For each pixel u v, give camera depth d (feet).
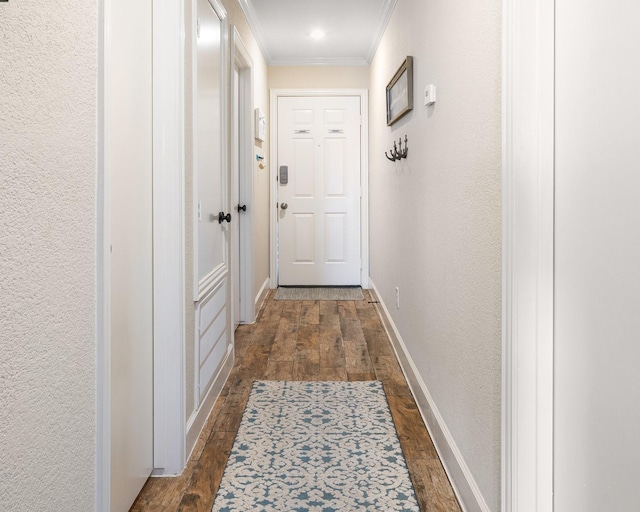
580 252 3.63
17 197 2.89
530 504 4.00
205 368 7.64
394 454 6.67
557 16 3.82
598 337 3.46
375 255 15.76
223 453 6.70
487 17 4.73
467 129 5.42
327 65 17.58
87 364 3.83
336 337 12.30
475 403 5.16
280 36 14.79
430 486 5.92
